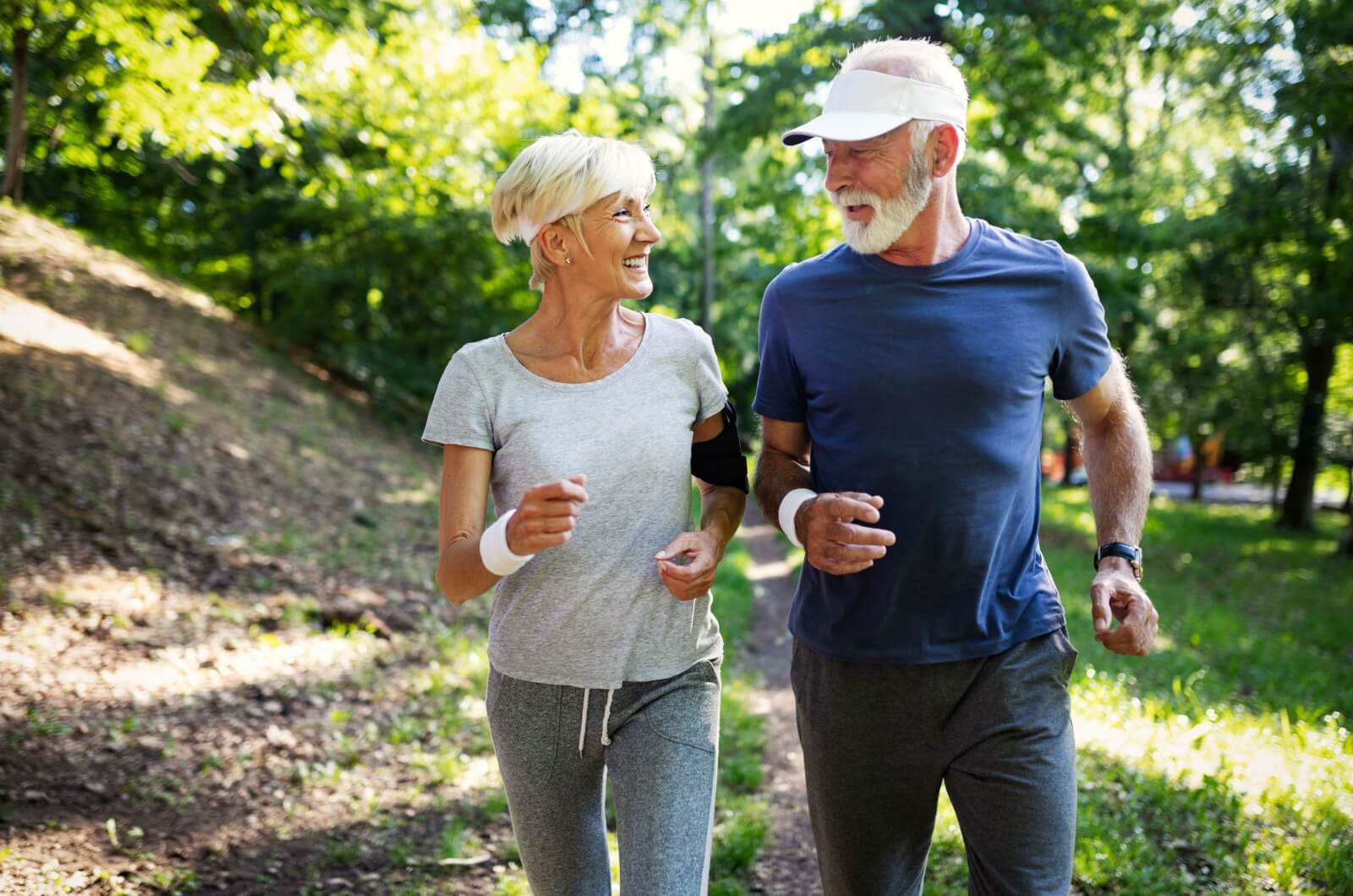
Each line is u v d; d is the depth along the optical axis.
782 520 2.26
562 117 15.03
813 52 14.34
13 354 8.86
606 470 2.14
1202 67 15.46
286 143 10.23
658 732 2.15
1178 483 43.91
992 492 2.18
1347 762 4.21
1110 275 15.82
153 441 8.32
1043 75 13.90
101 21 8.39
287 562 7.02
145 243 17.70
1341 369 20.95
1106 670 5.80
